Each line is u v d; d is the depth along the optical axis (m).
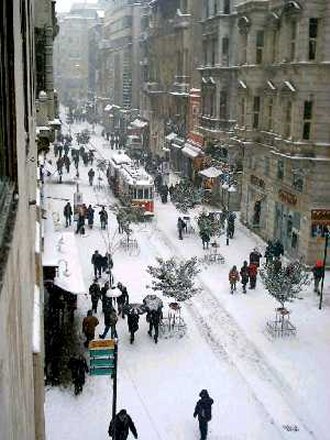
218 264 27.28
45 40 19.06
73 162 59.53
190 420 14.57
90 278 25.06
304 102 25.89
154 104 65.31
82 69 138.62
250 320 20.73
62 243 21.55
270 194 30.78
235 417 14.75
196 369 17.16
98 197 43.31
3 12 3.65
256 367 17.39
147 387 16.03
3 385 2.48
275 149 29.16
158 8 61.66
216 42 39.72
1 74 3.60
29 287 5.96
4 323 2.61
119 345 18.50
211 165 41.25
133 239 31.09
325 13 25.14
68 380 16.11
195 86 48.75
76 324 19.94
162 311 21.03
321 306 22.00
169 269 20.34
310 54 25.75
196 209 39.16
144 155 60.25
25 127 6.71
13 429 2.99
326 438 13.99
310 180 25.78
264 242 31.53
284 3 27.86
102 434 13.77
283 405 15.39
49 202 39.91
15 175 4.04
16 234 3.60
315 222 25.95
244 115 33.84
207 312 21.45
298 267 20.97
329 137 25.66
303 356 18.09
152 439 13.70
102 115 106.25
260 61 32.56
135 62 78.38
